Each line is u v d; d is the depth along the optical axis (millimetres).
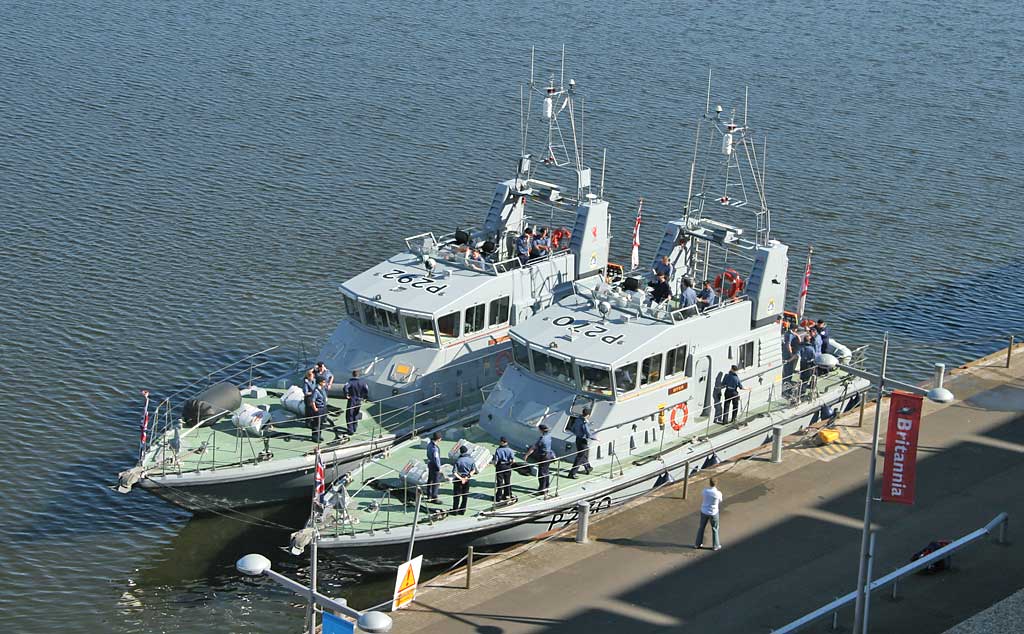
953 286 47281
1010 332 44031
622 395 31281
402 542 28500
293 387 32844
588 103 64125
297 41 73688
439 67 69438
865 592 25328
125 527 32562
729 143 35875
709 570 28453
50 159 55125
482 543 29562
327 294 44781
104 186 52688
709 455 32656
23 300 43281
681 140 59375
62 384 38531
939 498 31516
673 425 32625
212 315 43062
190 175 54156
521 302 34969
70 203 50906
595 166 55844
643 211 51469
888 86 70062
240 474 30453
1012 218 53219
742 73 71062
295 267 46562
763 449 34031
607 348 31250
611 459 31328
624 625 26375
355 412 32281
